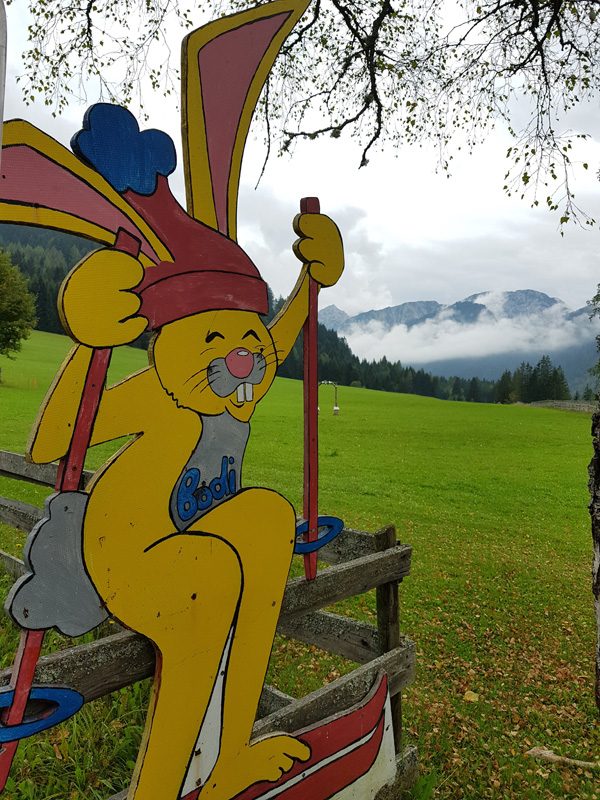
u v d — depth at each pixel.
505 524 12.55
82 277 1.86
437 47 7.07
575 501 16.17
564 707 4.79
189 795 2.26
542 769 3.92
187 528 2.22
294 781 2.64
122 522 2.00
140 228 2.04
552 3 5.91
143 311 2.04
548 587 7.93
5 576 5.40
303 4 2.72
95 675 1.98
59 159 1.83
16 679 1.76
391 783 3.17
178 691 2.21
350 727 2.90
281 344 2.62
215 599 2.32
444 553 9.44
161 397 2.12
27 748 3.12
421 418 38.75
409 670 3.34
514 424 37.66
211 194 2.32
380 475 18.33
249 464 18.33
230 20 2.41
